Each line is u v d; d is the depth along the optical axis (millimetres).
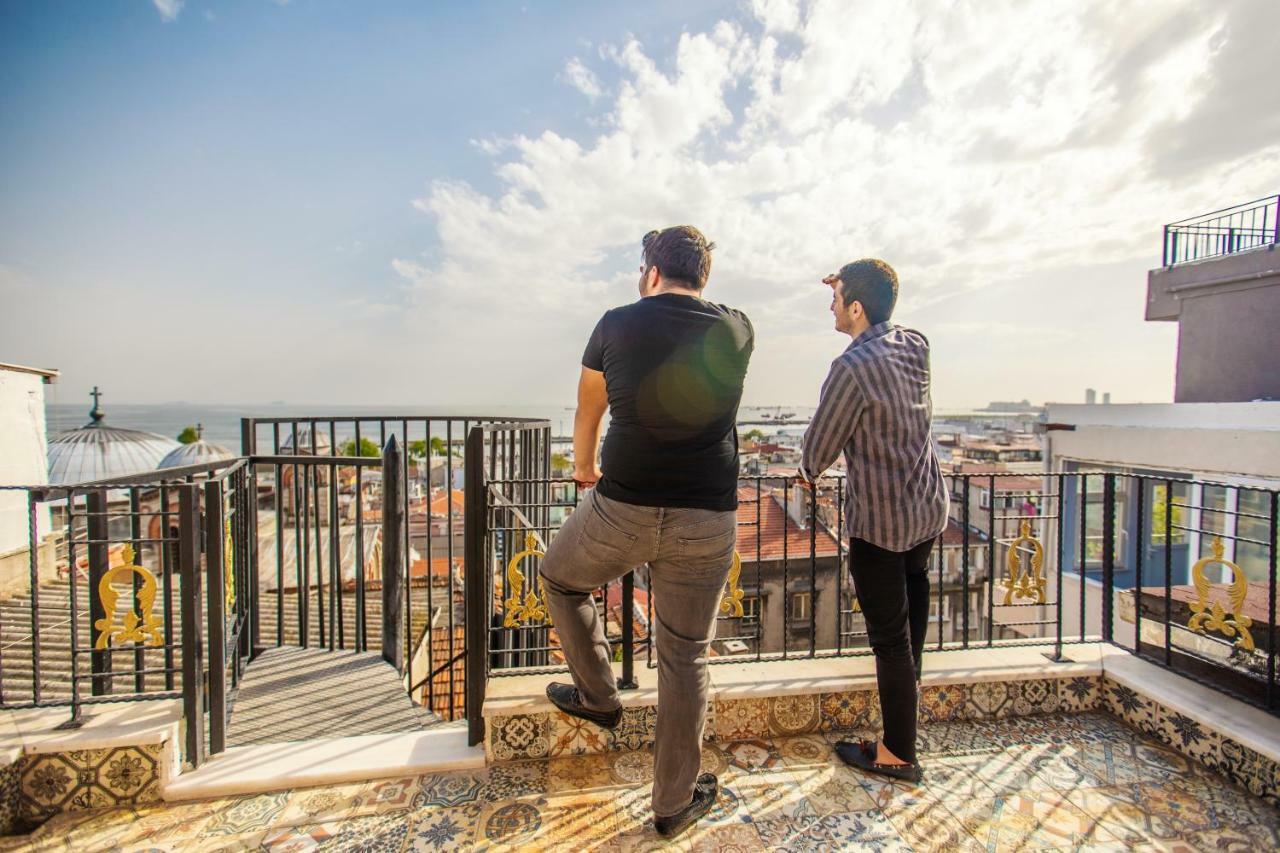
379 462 3410
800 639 13477
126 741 1774
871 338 1844
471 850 1608
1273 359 9219
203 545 2225
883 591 1835
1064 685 2334
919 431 1801
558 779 1929
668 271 1612
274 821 1725
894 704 1869
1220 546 2162
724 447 1589
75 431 20094
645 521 1504
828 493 2641
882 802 1807
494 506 2234
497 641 3381
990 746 2104
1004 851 1595
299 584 3541
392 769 1932
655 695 2078
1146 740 2139
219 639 1990
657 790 1609
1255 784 1810
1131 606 2646
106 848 1617
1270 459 6801
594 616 1835
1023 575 2492
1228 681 2150
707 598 1583
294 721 2635
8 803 1689
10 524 7453
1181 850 1593
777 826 1704
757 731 2158
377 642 4523
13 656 4918
